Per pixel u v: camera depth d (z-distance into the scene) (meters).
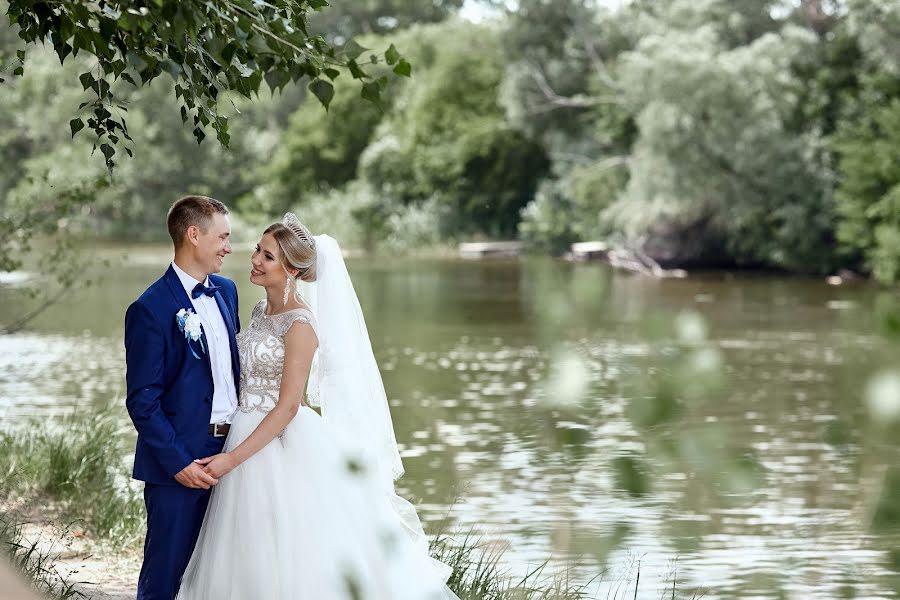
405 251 50.69
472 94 53.00
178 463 4.27
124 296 28.52
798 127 37.53
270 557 4.41
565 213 46.47
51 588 4.94
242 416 4.50
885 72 34.69
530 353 19.08
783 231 35.69
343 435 4.61
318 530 4.45
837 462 10.88
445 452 11.56
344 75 58.78
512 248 48.44
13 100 44.75
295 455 4.51
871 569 7.61
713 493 9.57
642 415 1.60
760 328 22.59
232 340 4.57
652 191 36.59
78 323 23.00
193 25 3.53
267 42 3.87
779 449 11.52
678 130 35.66
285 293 4.58
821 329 22.36
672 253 38.75
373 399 4.82
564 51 46.09
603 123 43.59
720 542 8.25
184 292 4.42
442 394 15.14
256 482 4.45
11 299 25.59
